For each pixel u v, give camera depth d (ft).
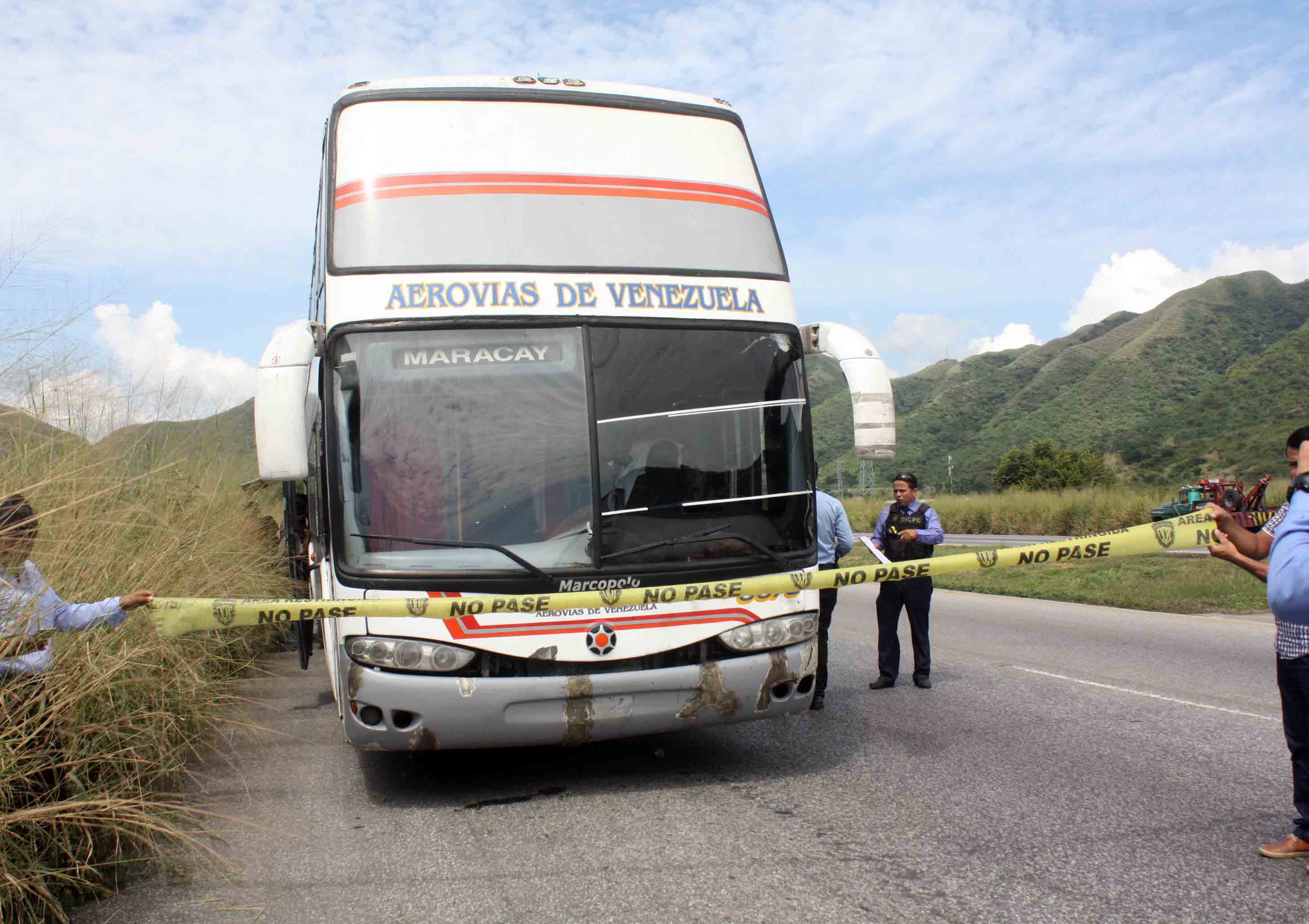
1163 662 30.94
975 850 15.16
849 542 25.61
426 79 20.95
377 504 17.37
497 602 16.22
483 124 20.22
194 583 21.18
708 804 17.97
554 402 18.20
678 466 18.48
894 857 14.97
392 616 15.92
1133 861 14.52
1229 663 30.48
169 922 13.03
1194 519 15.10
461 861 15.20
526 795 18.80
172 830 14.73
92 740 15.21
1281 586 13.93
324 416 18.16
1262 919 12.49
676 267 19.67
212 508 24.39
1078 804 17.21
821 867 14.64
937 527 28.04
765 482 19.08
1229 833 15.58
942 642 37.47
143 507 19.33
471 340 18.24
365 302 18.19
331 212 19.21
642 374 18.72
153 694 17.49
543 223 19.39
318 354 18.93
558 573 17.37
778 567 18.79
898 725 23.71
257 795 18.76
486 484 17.63
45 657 14.48
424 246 18.75
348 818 17.40
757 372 19.57
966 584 58.34
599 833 16.46
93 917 13.21
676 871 14.61
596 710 17.58
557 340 18.52
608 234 19.58
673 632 18.06
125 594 16.87
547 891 13.94
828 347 21.02
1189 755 20.18
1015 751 20.90
